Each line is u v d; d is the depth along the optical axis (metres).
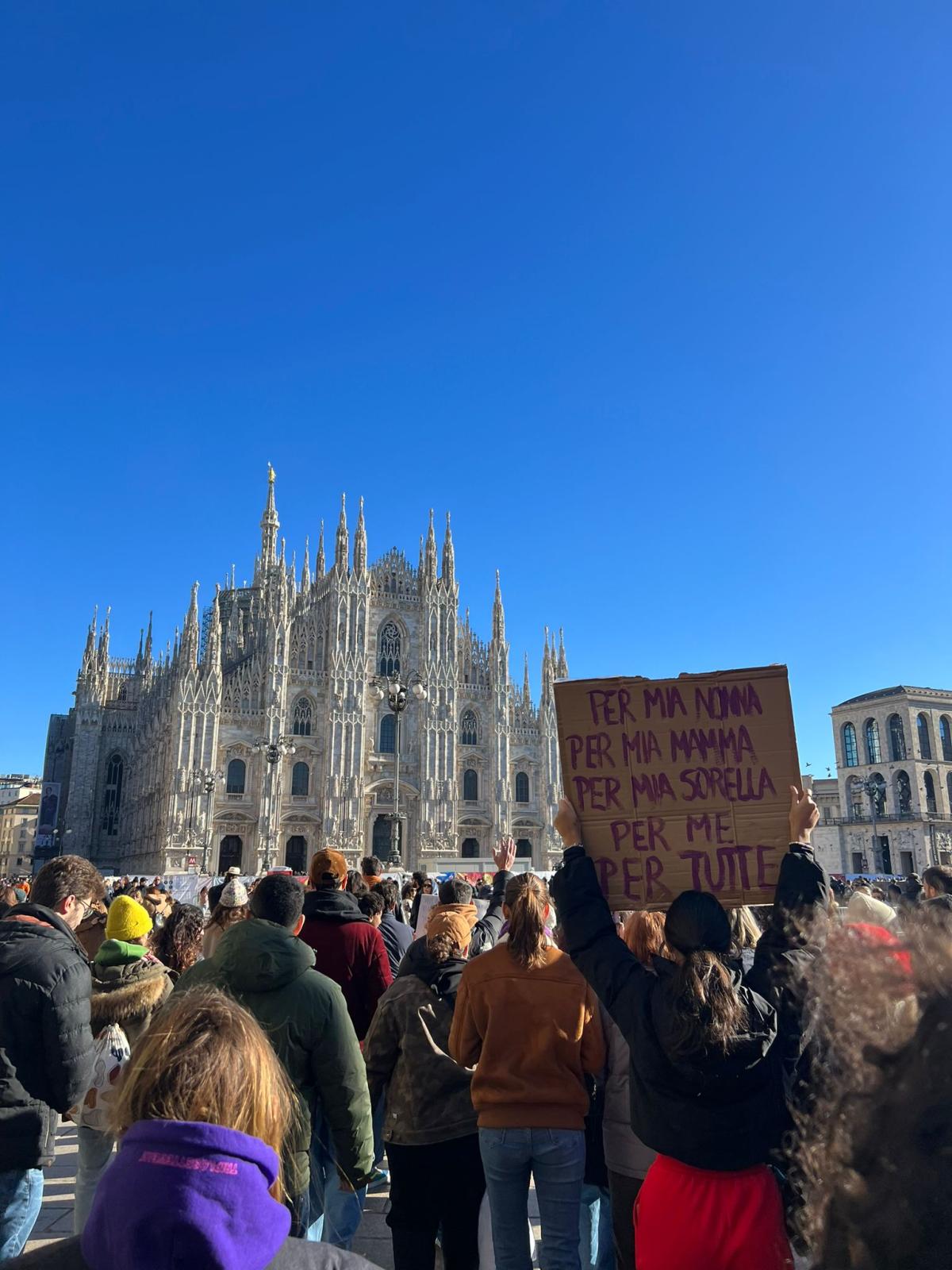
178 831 87.12
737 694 7.33
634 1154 7.65
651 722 7.43
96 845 122.50
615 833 7.27
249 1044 3.81
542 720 108.69
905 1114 2.70
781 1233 5.34
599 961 6.39
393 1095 8.58
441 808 99.31
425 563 105.44
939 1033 2.79
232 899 12.48
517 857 104.06
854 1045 3.03
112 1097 3.89
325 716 96.25
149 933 13.13
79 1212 8.93
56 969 7.51
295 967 7.46
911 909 3.38
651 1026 5.73
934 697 110.00
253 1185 3.29
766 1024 5.51
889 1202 2.59
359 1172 7.45
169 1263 3.03
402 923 14.57
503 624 107.81
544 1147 7.41
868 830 109.50
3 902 16.19
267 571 117.62
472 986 7.88
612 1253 9.35
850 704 115.62
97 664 127.94
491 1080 7.60
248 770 92.62
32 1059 7.38
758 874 6.93
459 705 104.94
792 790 7.05
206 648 92.12
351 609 99.50
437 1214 8.30
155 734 105.38
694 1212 5.38
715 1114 5.37
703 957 5.56
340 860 11.12
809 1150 3.10
